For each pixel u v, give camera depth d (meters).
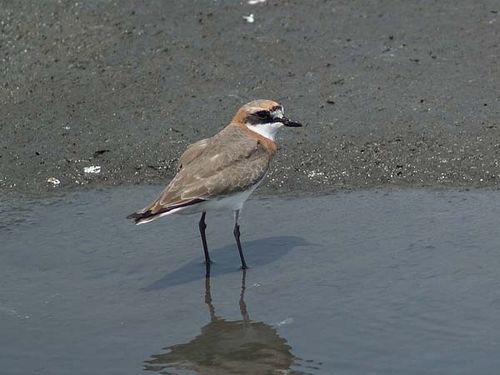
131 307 11.73
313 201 14.20
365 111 15.91
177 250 13.09
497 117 15.51
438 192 14.19
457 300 11.32
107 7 18.67
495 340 10.49
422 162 14.84
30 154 15.66
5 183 15.15
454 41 17.31
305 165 15.01
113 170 15.29
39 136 16.00
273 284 12.07
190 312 11.57
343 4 18.47
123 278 12.42
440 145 15.09
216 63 17.19
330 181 14.72
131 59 17.45
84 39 17.94
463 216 13.34
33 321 11.49
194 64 17.22
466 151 14.93
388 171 14.77
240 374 10.34
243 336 11.00
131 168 15.29
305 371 10.27
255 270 12.45
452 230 12.97
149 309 11.68
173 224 13.83
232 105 16.20
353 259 12.48
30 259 12.96
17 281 12.42
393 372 10.09
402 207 13.77
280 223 13.63
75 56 17.61
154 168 15.26
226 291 11.99
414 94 16.19
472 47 17.14
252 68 17.02
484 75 16.47
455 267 12.03
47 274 12.57
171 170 15.20
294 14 18.23
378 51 17.20
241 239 13.27
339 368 10.27
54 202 14.59
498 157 14.73
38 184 15.10
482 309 11.10
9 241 13.45
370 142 15.27
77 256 13.00
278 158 15.14
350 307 11.38
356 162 14.96
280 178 14.85
